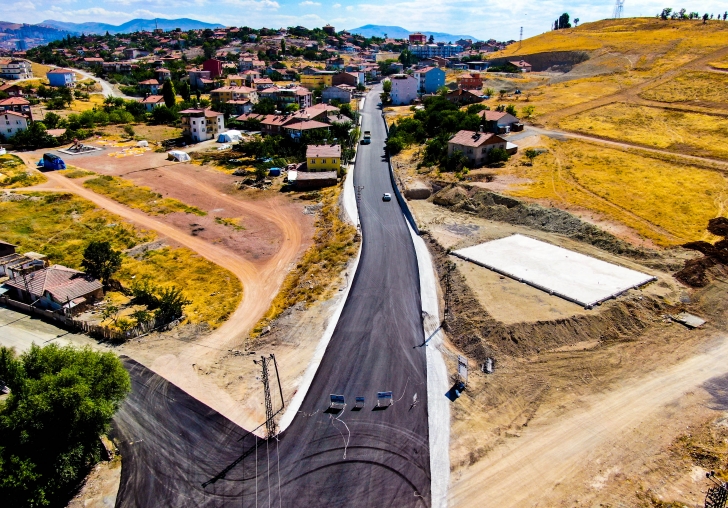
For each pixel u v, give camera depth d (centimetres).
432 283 6066
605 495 3247
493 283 5669
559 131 12138
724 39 18075
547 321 4838
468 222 7781
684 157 9612
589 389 4197
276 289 6366
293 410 4109
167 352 5016
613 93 15112
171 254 7444
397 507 3247
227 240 7906
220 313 5806
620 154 10012
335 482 3441
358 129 13962
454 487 3375
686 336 4800
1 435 3384
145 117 16562
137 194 9812
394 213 8419
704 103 12812
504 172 9362
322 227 8244
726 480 3278
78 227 8369
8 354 4097
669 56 17625
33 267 6544
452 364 4619
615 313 4997
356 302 5691
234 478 3506
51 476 3338
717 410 3906
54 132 13538
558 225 7150
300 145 12406
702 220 6900
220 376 4588
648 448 3594
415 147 12081
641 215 7144
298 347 4959
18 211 8844
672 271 5809
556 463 3519
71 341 5188
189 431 3934
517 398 4141
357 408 4109
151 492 3419
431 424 3922
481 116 12731
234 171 11194
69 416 3462
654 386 4191
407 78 17975
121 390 3884
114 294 6300
